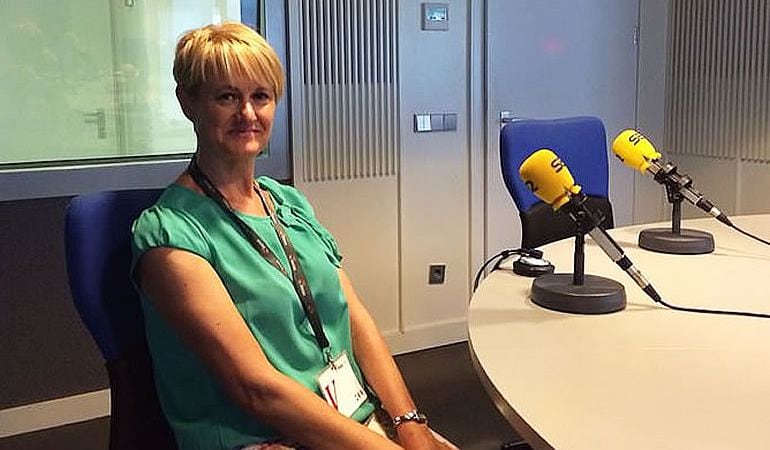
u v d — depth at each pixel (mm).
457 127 3691
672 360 1276
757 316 1501
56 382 2953
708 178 4137
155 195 1478
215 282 1344
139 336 1420
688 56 4168
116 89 2816
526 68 3820
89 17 2736
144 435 1424
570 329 1438
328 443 1272
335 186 3408
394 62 3471
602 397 1136
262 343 1395
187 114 1487
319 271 1499
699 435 1015
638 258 1981
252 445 1349
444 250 3748
